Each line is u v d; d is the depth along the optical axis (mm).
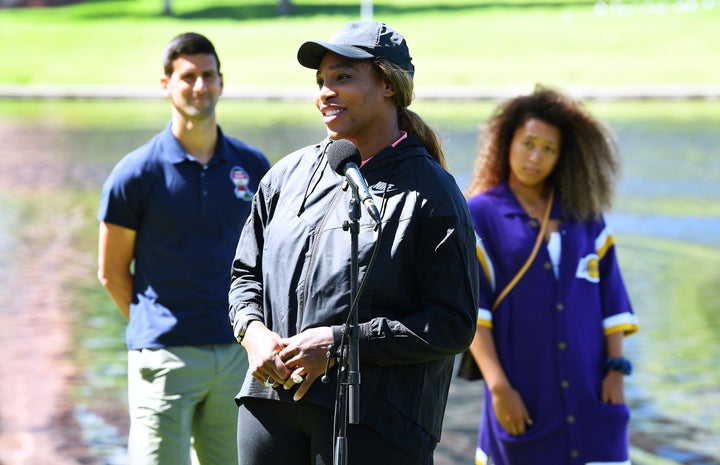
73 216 48719
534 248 14992
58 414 23109
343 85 11312
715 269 38688
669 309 32938
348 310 10914
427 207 10961
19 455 20625
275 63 134250
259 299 11758
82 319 31156
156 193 15742
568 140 15250
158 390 15609
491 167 15609
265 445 11234
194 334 15648
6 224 46562
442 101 109938
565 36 147500
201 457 16219
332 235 11094
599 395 15000
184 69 15820
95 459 20562
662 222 47969
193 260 15727
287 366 10805
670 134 80312
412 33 151625
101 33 153125
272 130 81312
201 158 16047
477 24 157750
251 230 12055
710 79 122562
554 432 14688
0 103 111938
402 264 10938
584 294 15000
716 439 22281
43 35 151250
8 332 29578
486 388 15375
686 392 25281
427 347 10766
